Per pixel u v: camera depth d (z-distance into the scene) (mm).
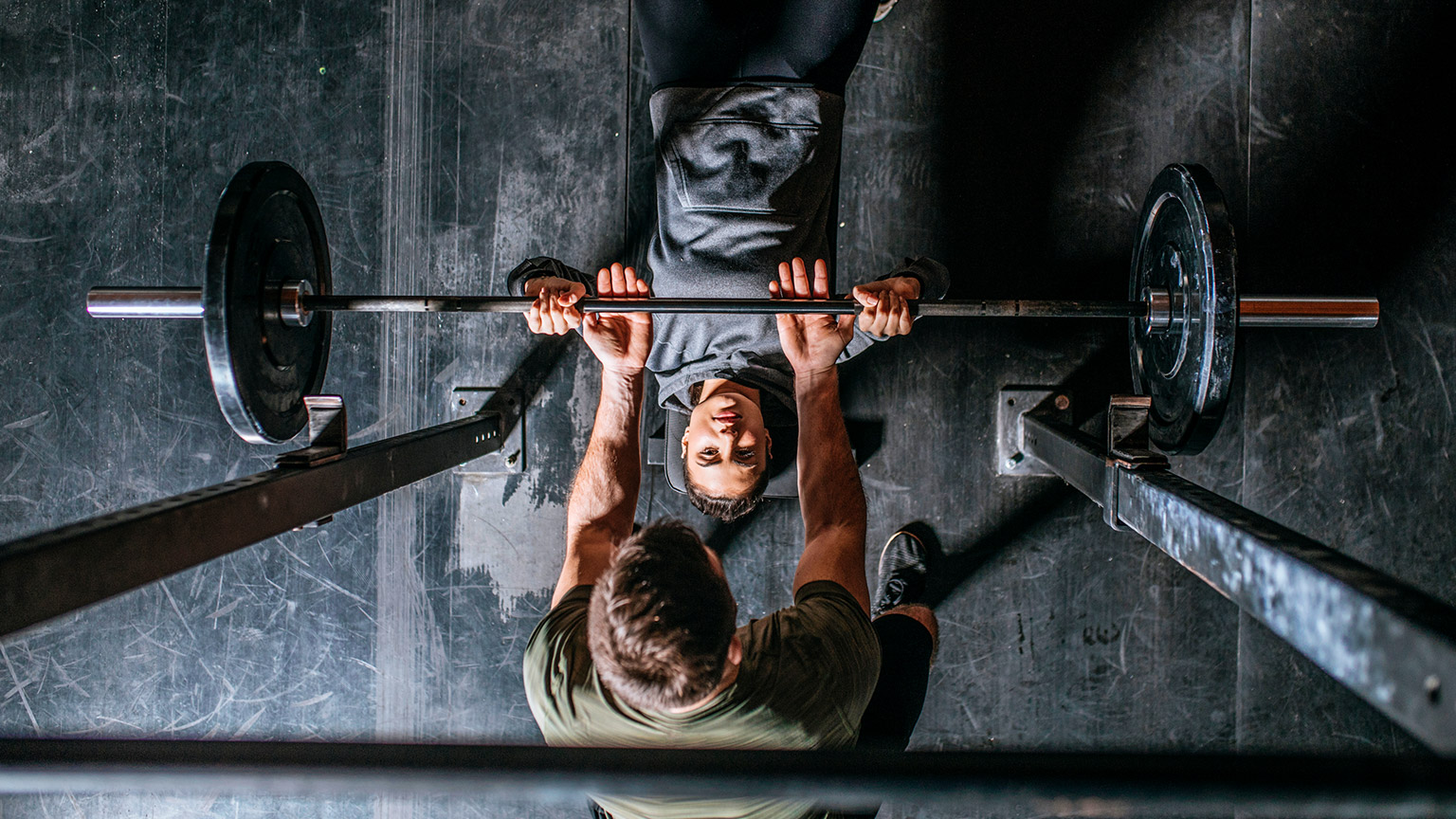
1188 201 1352
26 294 2049
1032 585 2000
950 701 2004
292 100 2021
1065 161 1980
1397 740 1960
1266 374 1979
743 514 1766
